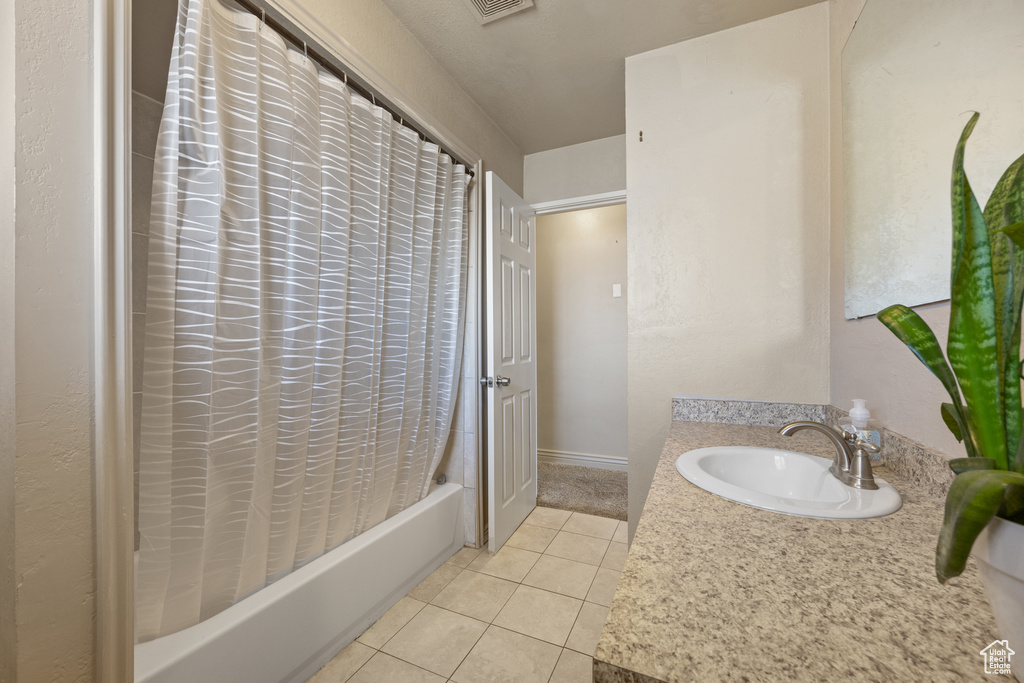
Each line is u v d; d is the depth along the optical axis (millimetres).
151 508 995
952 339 444
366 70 1478
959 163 432
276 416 1252
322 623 1338
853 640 434
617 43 1777
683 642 433
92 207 790
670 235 1780
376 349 1573
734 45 1692
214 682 1038
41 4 729
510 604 1666
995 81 651
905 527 707
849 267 1343
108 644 798
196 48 1004
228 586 1178
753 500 810
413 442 1845
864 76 1209
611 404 3430
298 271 1263
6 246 707
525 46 1801
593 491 2898
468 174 2162
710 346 1723
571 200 2664
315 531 1400
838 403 1462
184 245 1027
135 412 1310
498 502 2113
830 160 1547
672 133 1781
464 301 2156
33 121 719
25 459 712
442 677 1302
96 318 792
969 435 431
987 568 385
